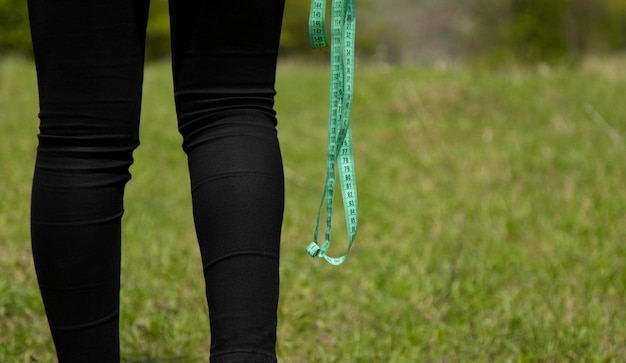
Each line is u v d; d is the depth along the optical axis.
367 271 6.70
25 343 4.90
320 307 5.81
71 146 2.68
